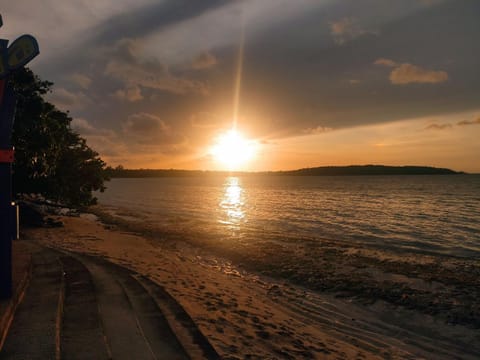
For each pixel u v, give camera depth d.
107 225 29.59
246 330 7.11
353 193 79.19
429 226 28.98
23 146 18.27
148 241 22.03
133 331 5.39
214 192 98.62
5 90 5.04
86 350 4.50
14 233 5.52
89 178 29.16
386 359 7.25
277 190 102.25
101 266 10.22
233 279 13.49
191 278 12.01
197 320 7.05
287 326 8.12
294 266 15.66
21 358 4.05
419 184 126.19
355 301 11.35
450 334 8.95
